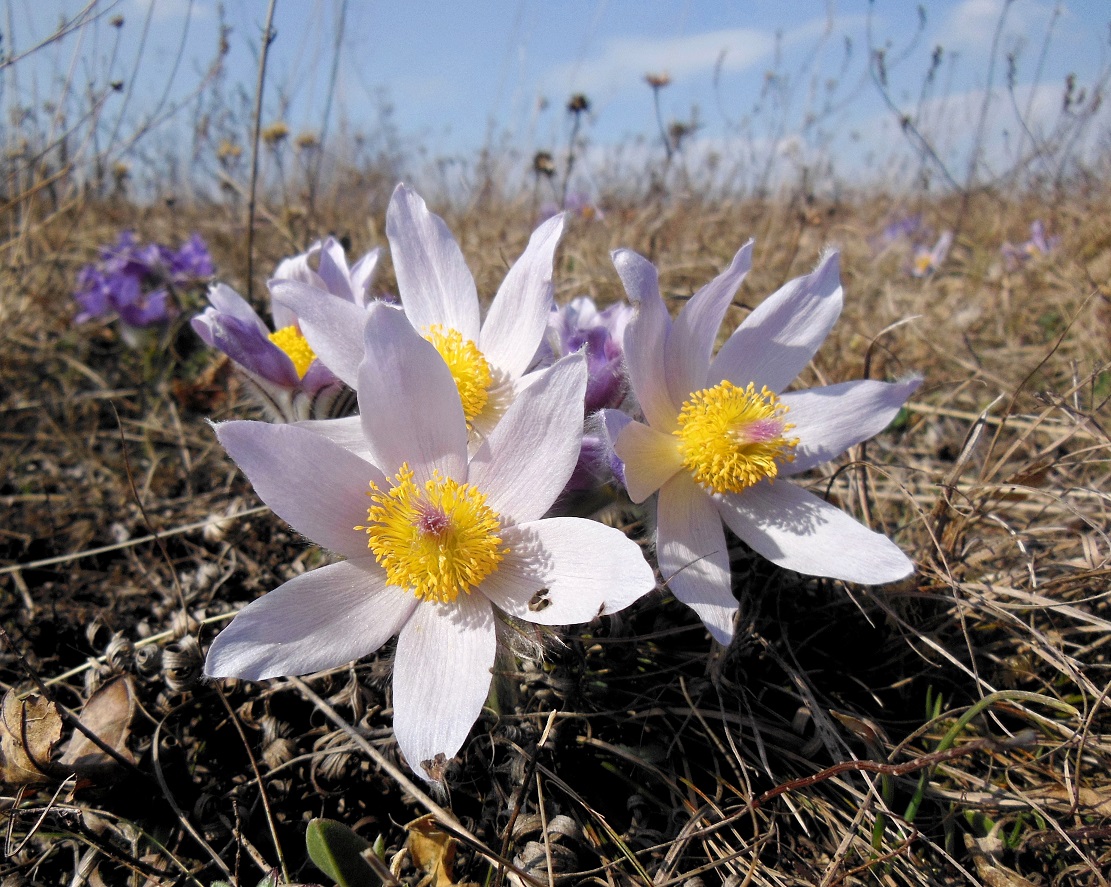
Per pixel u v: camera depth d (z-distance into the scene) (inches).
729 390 5.1
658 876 4.3
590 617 4.1
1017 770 5.0
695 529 5.0
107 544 7.4
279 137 11.7
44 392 10.2
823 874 4.4
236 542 6.8
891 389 5.3
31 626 6.2
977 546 6.0
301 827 4.7
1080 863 4.5
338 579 4.4
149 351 10.8
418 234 5.6
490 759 4.8
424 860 4.2
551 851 4.3
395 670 4.2
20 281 10.7
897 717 5.4
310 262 6.4
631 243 12.6
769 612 5.9
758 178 15.9
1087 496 7.0
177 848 4.6
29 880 4.5
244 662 4.0
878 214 20.2
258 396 6.1
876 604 5.6
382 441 4.5
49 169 12.8
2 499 8.1
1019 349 10.4
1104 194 15.6
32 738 4.6
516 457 4.6
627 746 5.0
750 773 5.0
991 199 19.6
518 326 5.3
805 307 5.4
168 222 17.3
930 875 4.4
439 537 4.3
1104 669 5.5
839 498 6.8
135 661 5.4
